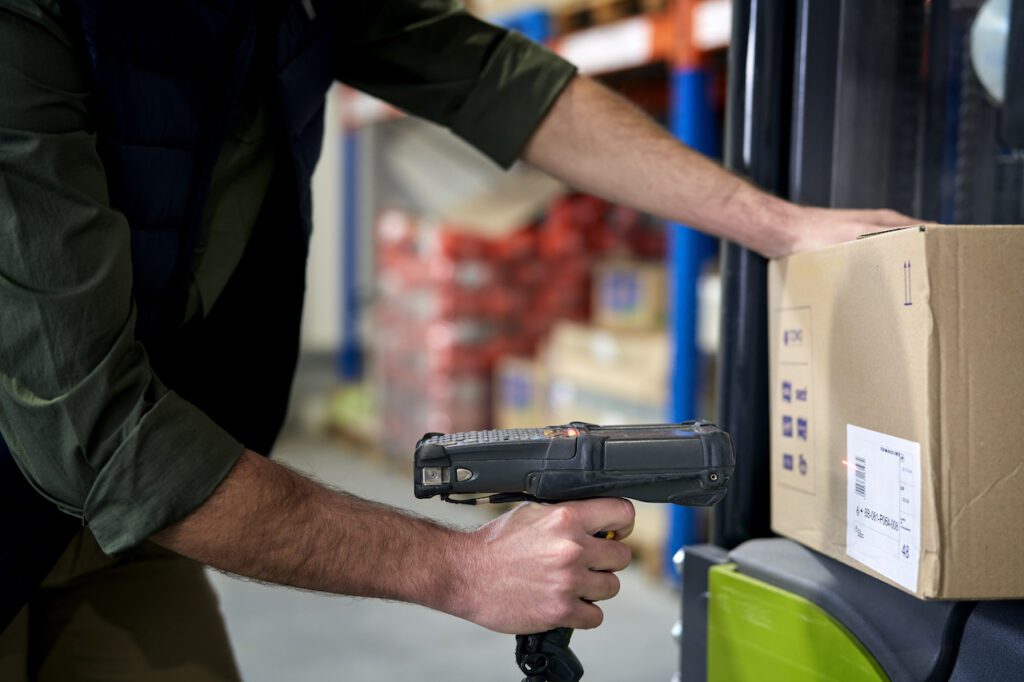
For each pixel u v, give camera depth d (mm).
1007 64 1104
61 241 857
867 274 916
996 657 869
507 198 4535
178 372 1194
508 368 4059
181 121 1027
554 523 927
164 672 1261
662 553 3318
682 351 3057
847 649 982
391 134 6602
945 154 1248
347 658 2836
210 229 1147
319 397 6449
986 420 830
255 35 1071
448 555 958
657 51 3018
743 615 1128
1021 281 827
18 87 839
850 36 1204
